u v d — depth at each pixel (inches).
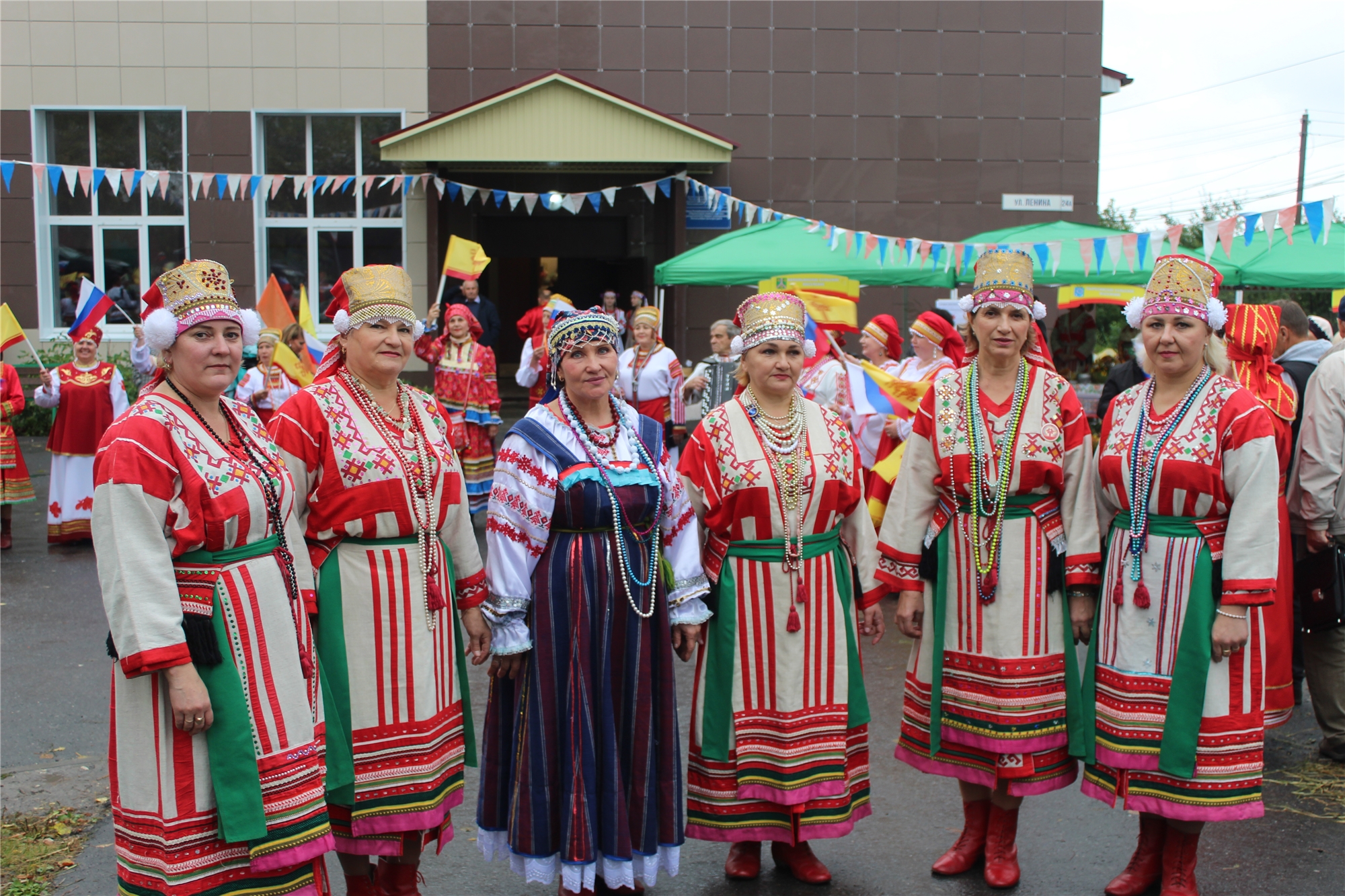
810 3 574.6
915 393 255.8
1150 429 132.2
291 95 570.9
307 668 112.7
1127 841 150.7
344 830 123.2
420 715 124.3
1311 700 189.3
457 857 147.9
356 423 124.3
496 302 690.2
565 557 126.3
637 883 133.9
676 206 556.1
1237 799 128.1
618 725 127.0
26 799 161.8
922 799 165.3
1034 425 135.6
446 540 130.2
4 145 572.7
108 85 569.6
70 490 342.3
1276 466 126.0
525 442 126.7
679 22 573.3
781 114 579.2
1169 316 129.6
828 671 136.4
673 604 131.5
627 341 525.3
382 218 582.9
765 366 134.5
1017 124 583.5
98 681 215.3
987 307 135.8
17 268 576.4
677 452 327.9
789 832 135.7
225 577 106.6
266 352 325.4
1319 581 171.9
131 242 583.8
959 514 138.6
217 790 103.8
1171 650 129.9
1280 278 390.9
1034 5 577.6
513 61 573.0
